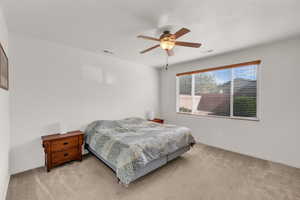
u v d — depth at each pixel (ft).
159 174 7.48
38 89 8.18
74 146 8.63
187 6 5.19
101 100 11.18
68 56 9.34
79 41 8.57
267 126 9.04
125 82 12.91
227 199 5.63
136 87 13.91
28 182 6.65
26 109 7.77
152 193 5.98
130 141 6.95
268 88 8.97
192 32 7.30
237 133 10.41
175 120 14.89
